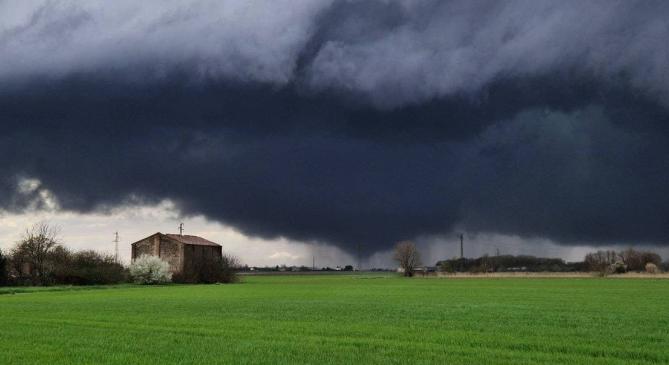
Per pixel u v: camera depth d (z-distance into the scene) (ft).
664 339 94.73
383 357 76.74
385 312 148.97
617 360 74.79
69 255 369.30
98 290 297.74
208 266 444.96
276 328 110.63
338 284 391.45
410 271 637.71
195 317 134.82
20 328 112.16
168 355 79.41
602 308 162.20
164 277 404.77
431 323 119.85
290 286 358.64
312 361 74.13
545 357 77.05
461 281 430.20
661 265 626.64
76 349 85.05
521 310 155.53
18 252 353.10
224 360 75.31
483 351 81.76
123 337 97.81
